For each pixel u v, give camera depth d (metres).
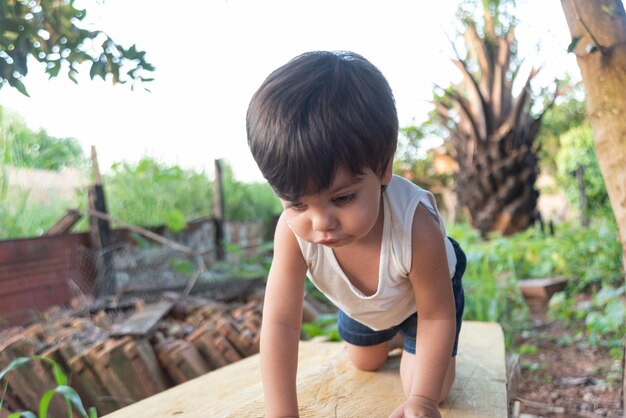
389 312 1.30
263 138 0.90
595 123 1.46
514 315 4.13
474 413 1.29
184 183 5.14
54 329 2.63
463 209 6.98
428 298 1.18
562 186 7.02
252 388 1.53
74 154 4.33
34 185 3.98
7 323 2.80
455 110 7.00
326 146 0.85
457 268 1.38
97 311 2.98
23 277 2.95
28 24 1.52
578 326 3.93
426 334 1.20
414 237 1.13
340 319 1.54
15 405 2.09
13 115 3.56
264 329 1.21
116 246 3.53
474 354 1.72
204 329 2.62
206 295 3.53
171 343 2.46
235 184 5.89
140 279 3.62
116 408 2.16
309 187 0.87
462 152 6.95
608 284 4.35
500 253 5.12
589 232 5.00
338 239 0.92
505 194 6.55
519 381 2.87
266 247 4.80
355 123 0.87
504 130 6.53
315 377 1.52
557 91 6.34
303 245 1.17
